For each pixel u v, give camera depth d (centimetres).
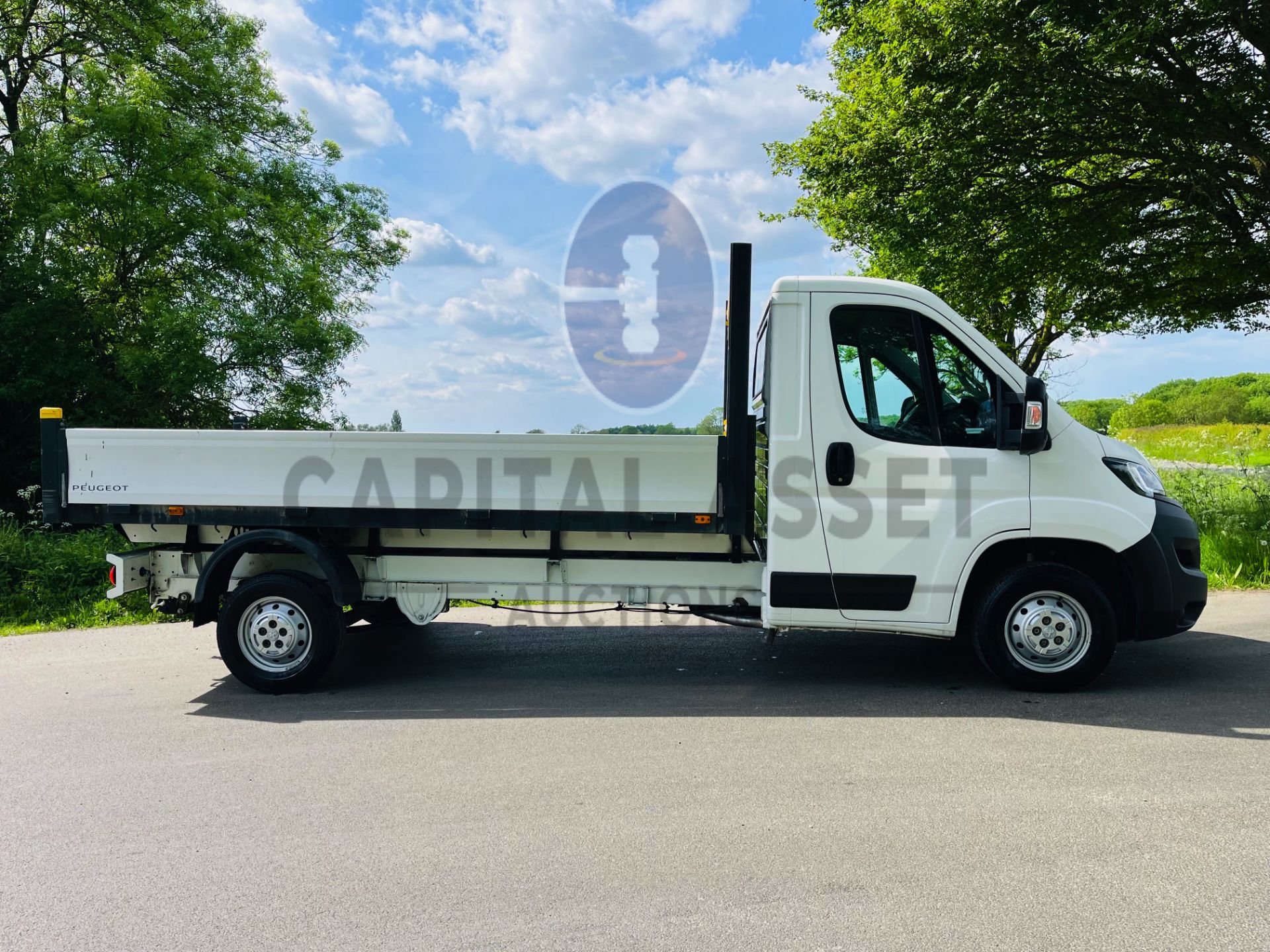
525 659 613
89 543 952
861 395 496
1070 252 1276
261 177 2047
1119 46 1015
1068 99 1090
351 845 318
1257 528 950
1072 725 437
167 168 1681
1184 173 1197
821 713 470
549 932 255
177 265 1822
